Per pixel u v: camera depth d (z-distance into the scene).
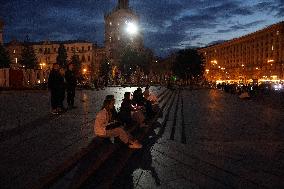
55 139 8.32
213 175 7.48
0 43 70.94
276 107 26.14
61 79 13.63
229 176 7.43
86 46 125.50
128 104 11.02
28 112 14.10
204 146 10.71
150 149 9.76
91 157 6.98
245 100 35.03
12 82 45.47
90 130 9.72
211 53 168.00
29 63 92.06
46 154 6.77
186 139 11.91
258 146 10.78
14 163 6.09
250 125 15.55
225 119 17.77
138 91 14.88
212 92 53.06
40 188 4.87
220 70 159.62
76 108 16.00
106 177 6.25
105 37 116.62
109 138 8.99
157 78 103.44
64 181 5.45
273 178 7.31
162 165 8.11
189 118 18.02
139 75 85.94
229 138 12.20
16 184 4.96
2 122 10.98
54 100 13.55
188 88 68.31
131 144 8.81
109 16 115.56
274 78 113.69
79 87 48.38
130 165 7.85
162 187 6.54
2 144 7.66
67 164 6.06
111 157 7.75
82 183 5.55
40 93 35.19
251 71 131.12
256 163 8.59
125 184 6.55
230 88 52.38
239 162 8.70
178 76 83.25
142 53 88.00
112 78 82.69
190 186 6.68
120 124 8.81
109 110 9.04
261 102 32.44
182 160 8.73
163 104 23.78
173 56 104.56
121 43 101.38
